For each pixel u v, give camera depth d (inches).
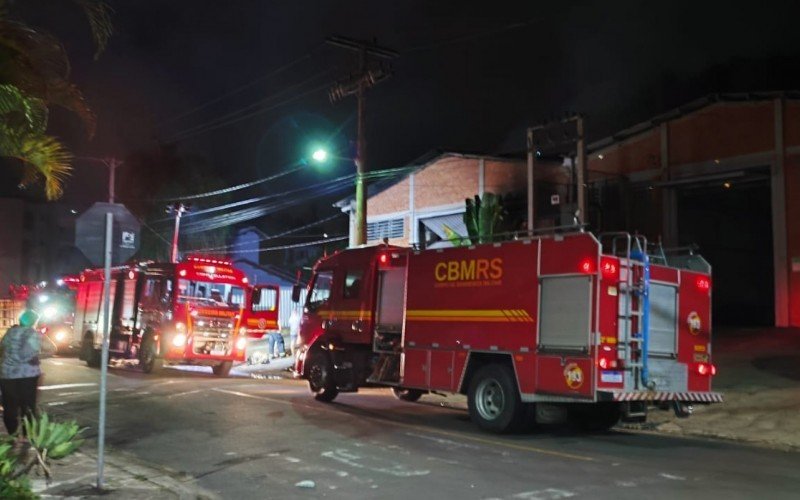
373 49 938.1
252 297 850.1
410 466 346.6
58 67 324.8
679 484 306.0
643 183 976.9
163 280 808.3
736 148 884.6
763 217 1098.1
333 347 581.3
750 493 289.7
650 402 425.4
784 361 661.9
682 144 938.1
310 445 399.2
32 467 307.3
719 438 450.9
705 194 1011.3
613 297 400.5
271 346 1093.1
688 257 466.9
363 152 939.3
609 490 295.7
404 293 522.6
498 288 445.1
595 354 390.6
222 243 1774.1
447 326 475.8
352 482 316.8
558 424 480.1
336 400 602.5
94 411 522.9
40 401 572.1
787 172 837.8
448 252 484.1
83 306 981.2
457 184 1187.3
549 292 416.8
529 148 810.8
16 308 1047.0
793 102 839.7
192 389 647.8
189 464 358.9
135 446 402.6
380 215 1305.4
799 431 442.9
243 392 629.6
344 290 583.5
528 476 323.3
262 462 359.9
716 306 1015.0
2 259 2379.4
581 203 760.3
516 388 428.1
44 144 321.7
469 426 470.6
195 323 789.9
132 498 288.0
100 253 298.4
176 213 1483.8
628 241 407.8
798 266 824.3
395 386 513.3
